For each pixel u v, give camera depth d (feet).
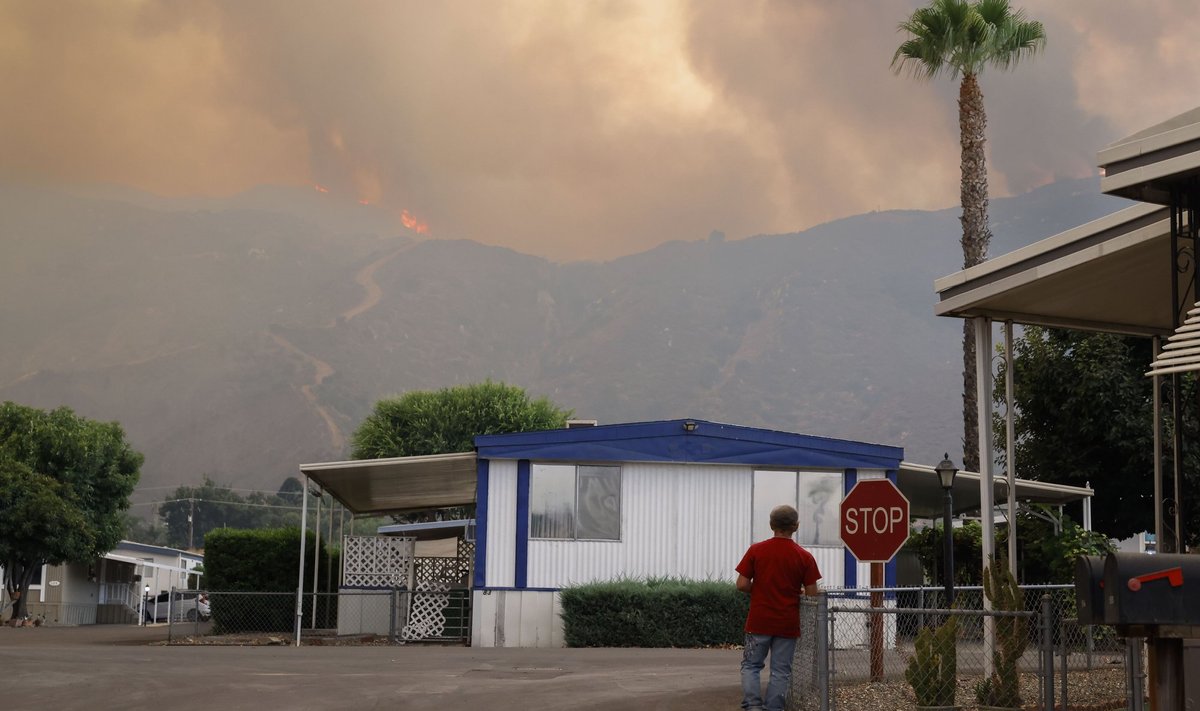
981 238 95.96
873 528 41.96
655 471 77.56
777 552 34.09
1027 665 43.01
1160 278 38.01
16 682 45.44
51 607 160.45
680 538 77.25
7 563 142.61
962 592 69.72
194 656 58.34
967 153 96.94
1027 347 91.66
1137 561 23.39
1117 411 85.97
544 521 76.18
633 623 72.43
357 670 50.80
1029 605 53.88
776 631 33.68
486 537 75.46
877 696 38.83
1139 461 85.92
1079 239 36.50
